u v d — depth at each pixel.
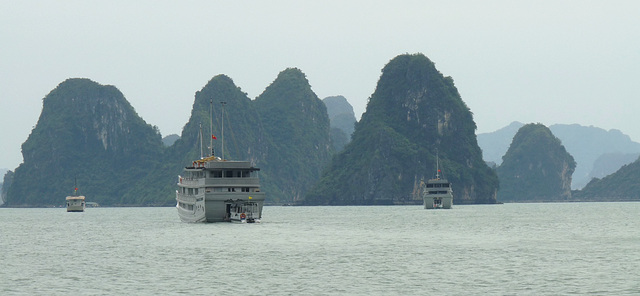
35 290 81.19
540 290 79.19
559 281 84.44
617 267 95.00
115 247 127.62
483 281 85.00
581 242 131.75
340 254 111.94
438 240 138.50
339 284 83.81
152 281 86.50
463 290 79.56
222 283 84.81
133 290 80.75
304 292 79.19
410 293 78.12
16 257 112.69
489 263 100.12
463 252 114.25
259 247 123.00
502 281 84.88
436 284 83.25
